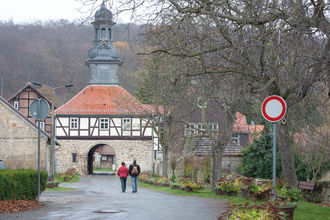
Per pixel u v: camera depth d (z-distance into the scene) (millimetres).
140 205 13828
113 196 18828
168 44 12477
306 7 10727
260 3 10641
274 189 9906
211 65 12461
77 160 55906
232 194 18531
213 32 11734
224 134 22188
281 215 8719
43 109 13844
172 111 33312
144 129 55781
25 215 10750
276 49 10492
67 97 68688
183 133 35062
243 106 17281
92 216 10727
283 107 9656
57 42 66812
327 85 11148
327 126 21125
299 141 22547
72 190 25094
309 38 10344
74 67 65438
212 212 11992
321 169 29359
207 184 31484
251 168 33875
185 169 33969
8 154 37656
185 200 16266
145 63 22562
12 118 37844
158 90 21609
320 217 10547
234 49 11148
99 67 59406
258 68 11977
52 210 11945
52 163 32625
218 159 22297
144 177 39406
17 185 13336
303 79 10820
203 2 11086
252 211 8328
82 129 56062
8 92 64750
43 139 38031
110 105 56938
